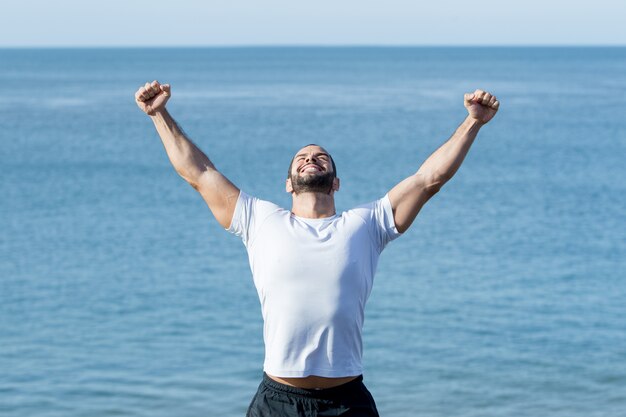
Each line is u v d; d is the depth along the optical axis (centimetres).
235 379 1341
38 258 2350
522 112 7788
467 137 441
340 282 414
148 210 3120
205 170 445
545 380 1332
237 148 5147
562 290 1938
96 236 2650
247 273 2145
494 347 1496
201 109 8138
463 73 17450
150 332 1623
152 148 5166
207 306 1827
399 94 10488
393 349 1484
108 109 8138
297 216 437
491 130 6291
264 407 420
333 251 418
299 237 421
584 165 4403
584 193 3522
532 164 4438
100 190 3594
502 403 1239
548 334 1580
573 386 1306
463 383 1318
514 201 3291
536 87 12019
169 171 4144
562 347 1499
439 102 9000
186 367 1403
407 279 2022
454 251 2362
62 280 2088
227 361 1434
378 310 1741
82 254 2398
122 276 2123
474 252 2356
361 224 429
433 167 439
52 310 1800
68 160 4609
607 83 13200
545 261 2261
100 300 1886
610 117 7238
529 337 1557
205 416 1185
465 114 7456
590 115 7438
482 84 12962
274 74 17412
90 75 16900
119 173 4097
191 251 2420
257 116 7338
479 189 3591
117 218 2967
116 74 17500
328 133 5962
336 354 414
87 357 1461
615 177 3988
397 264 2184
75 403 1241
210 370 1387
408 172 4147
